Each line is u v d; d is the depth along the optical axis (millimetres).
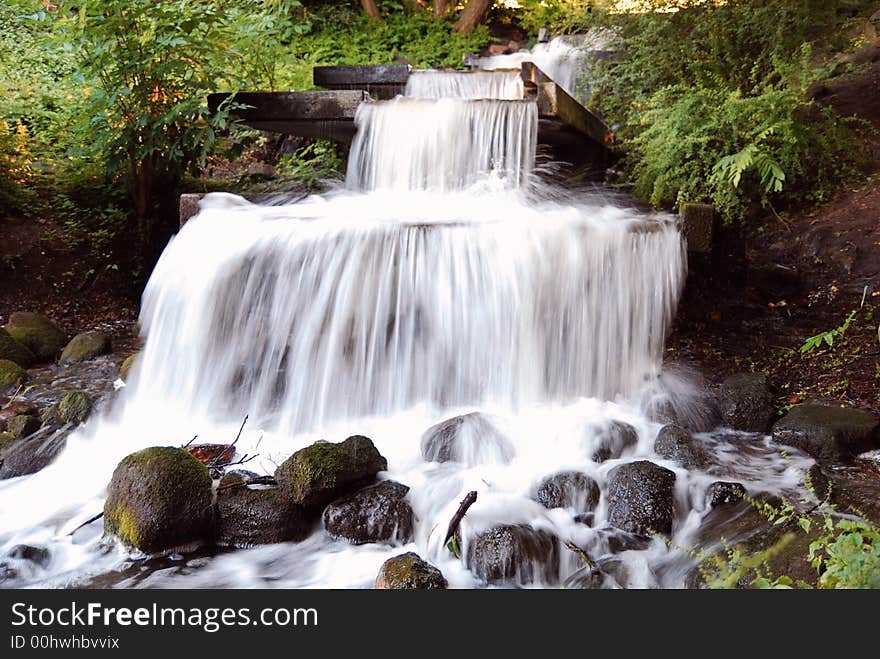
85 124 8391
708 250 6020
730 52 7863
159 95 7965
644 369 5871
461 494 4277
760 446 4941
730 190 6836
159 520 3857
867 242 6883
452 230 5629
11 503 4418
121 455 5004
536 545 3719
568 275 5641
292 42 12086
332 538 4055
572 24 11320
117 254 8203
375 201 7121
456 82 8609
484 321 5582
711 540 3826
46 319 7109
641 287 5840
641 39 8547
